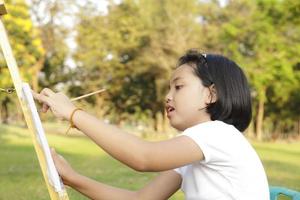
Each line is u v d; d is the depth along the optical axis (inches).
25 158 472.7
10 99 1521.9
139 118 1561.3
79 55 1217.4
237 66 71.8
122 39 1178.0
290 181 353.4
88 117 60.3
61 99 62.3
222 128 64.6
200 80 68.4
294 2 831.1
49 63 1213.1
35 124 58.7
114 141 58.9
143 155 58.9
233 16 1141.7
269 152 746.8
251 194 63.8
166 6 1092.5
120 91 1341.0
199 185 65.6
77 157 507.8
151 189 78.1
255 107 1350.9
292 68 1128.2
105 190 77.6
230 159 63.2
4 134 758.5
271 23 1080.2
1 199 243.4
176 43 1080.2
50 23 1129.4
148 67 1159.0
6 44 60.8
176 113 69.4
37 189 275.7
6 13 62.6
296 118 1435.8
